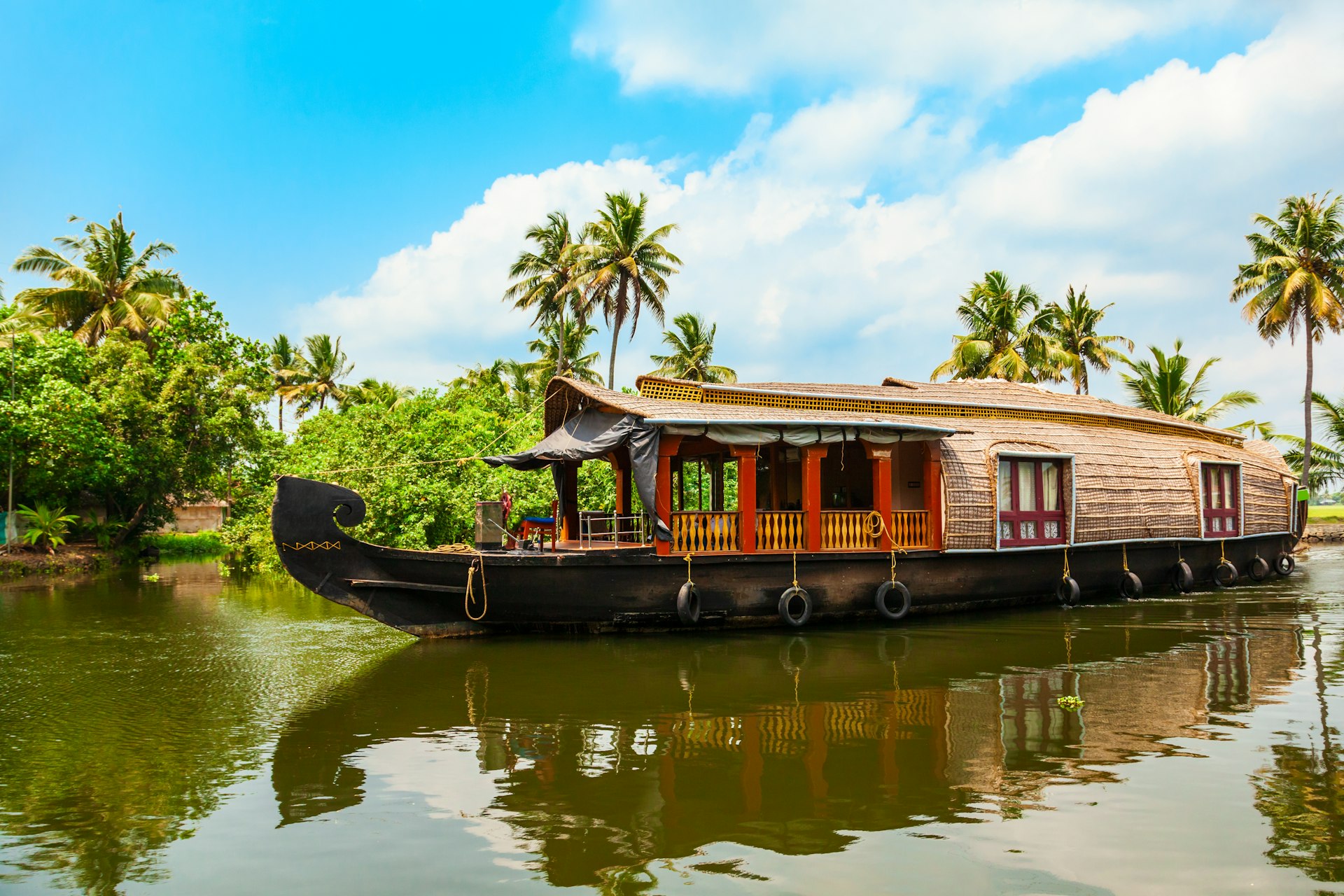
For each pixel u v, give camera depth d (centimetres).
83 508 2656
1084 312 3172
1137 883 385
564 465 1296
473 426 2014
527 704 701
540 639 981
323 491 923
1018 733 612
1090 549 1277
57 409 2202
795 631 1023
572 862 412
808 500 1072
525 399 3400
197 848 432
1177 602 1292
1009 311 3062
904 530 1118
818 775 528
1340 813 460
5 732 637
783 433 1052
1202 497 1459
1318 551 2778
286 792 508
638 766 547
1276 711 662
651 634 1008
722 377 3228
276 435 2602
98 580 1909
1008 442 1205
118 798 501
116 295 2800
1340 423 2738
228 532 2088
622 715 664
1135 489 1320
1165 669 816
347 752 582
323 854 424
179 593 1587
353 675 816
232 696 739
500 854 421
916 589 1122
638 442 1002
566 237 2991
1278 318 2594
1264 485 1644
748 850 423
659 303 2777
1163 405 2772
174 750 588
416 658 890
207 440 2484
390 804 486
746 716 660
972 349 3008
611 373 2761
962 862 405
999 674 799
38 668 867
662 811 473
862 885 385
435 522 1761
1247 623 1089
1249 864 402
